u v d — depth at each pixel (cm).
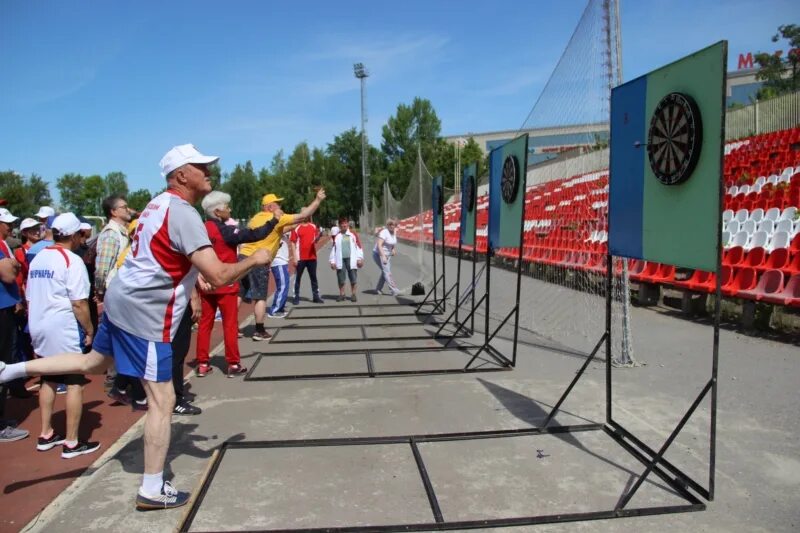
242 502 349
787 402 488
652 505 335
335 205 7131
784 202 1127
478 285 1380
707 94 322
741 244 1026
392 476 383
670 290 1041
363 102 4662
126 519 332
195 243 324
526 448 425
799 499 336
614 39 616
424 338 849
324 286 1561
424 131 7575
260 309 853
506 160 666
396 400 546
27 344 598
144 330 331
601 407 504
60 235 447
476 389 573
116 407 559
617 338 666
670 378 578
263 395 573
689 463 385
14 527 327
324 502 348
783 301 714
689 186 342
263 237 614
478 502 344
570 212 1192
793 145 1686
